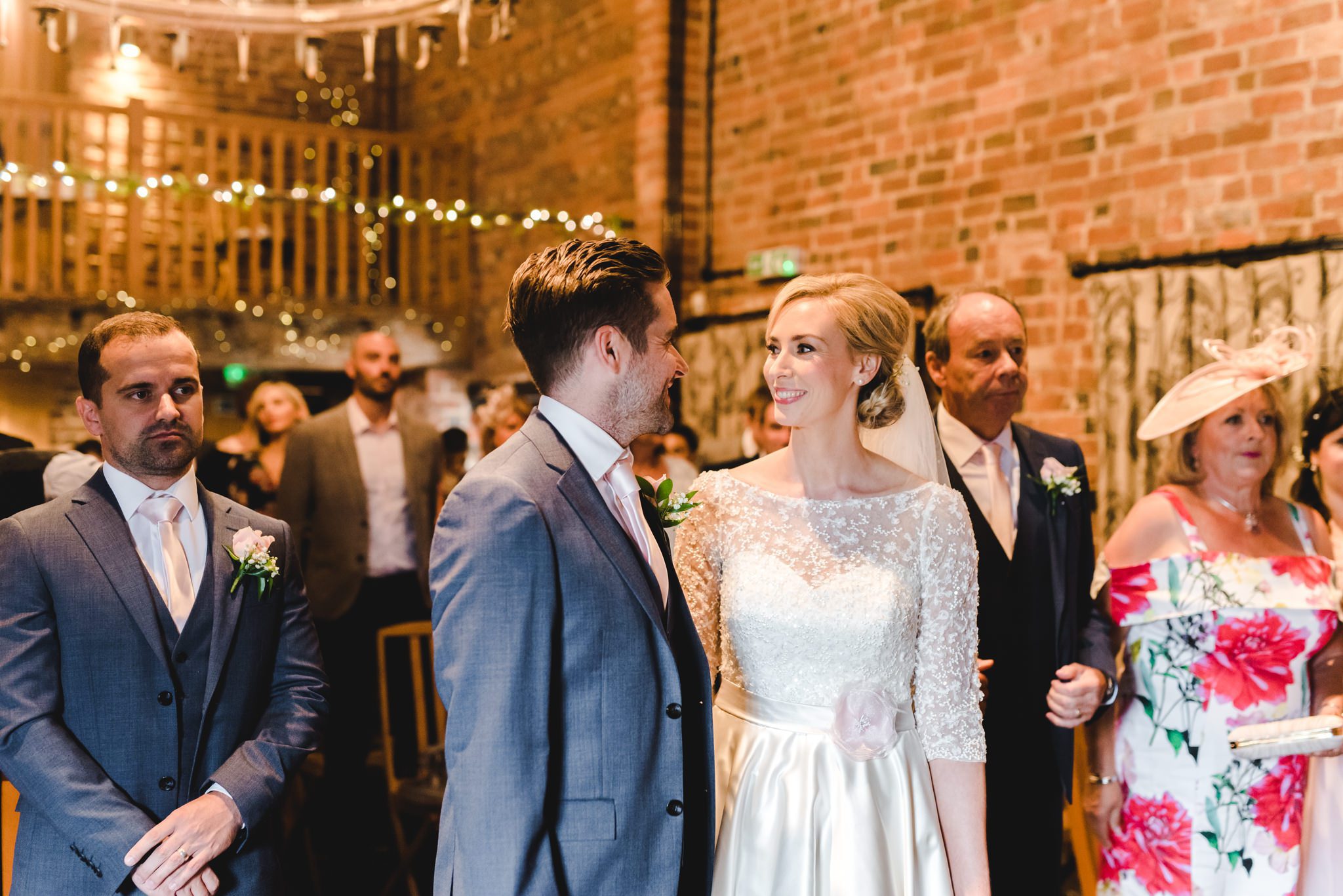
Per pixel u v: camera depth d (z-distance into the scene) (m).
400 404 8.27
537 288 1.73
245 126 7.67
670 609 1.76
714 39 6.35
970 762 1.91
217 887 1.95
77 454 3.14
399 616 5.07
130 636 1.99
